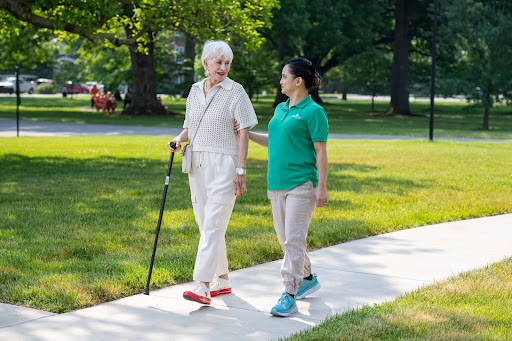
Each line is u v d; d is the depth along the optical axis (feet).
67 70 219.41
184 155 17.15
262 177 42.96
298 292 17.08
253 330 14.83
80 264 20.15
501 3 118.93
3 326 14.94
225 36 54.08
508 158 59.67
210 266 16.56
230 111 16.84
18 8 48.75
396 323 14.73
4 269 19.38
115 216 28.50
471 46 117.70
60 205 31.12
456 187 39.22
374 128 114.62
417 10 166.91
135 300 17.02
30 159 53.57
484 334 13.98
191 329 14.87
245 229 25.89
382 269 20.25
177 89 159.74
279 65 153.89
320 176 16.08
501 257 21.86
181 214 28.96
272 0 55.21
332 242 24.17
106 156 57.26
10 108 149.89
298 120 16.15
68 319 15.48
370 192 36.63
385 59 178.19
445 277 19.27
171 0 52.29
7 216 28.17
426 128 116.67
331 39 145.28
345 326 14.58
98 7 49.67
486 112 116.88
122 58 143.74
